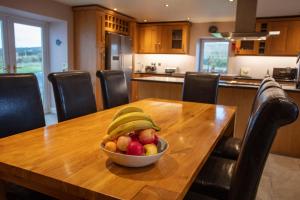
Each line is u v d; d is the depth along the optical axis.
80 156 1.06
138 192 0.79
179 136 1.41
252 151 0.93
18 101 1.55
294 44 5.30
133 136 0.96
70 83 1.98
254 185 0.96
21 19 4.36
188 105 2.44
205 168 1.54
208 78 2.98
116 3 4.58
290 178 2.51
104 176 0.89
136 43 6.52
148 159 0.92
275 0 4.03
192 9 4.86
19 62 4.43
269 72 5.78
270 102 0.88
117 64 5.43
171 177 0.89
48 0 4.35
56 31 4.94
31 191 1.24
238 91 3.41
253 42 5.66
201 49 6.55
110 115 1.86
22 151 1.10
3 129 1.46
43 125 1.70
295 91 2.95
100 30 4.96
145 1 4.36
